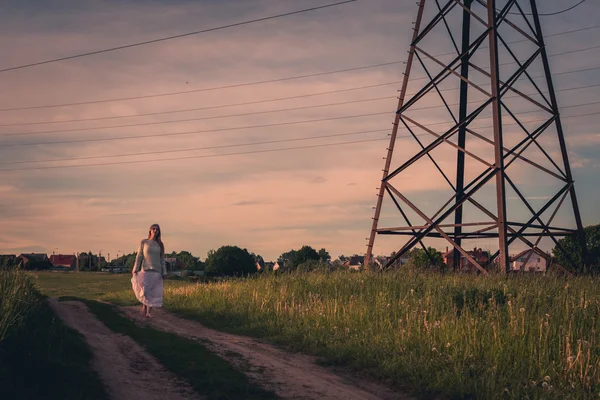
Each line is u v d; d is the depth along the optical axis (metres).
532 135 23.59
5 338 7.55
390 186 23.34
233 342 10.95
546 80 23.94
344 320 12.19
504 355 8.84
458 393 7.43
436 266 20.55
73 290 41.16
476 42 21.58
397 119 23.52
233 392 7.16
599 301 12.29
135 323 12.64
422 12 23.42
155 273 13.99
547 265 23.42
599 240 30.86
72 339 8.93
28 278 13.97
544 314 11.35
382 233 23.44
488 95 20.92
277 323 12.85
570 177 23.61
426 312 10.90
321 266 20.91
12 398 5.86
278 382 7.86
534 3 24.08
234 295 17.22
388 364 8.72
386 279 17.30
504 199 20.16
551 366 8.34
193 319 14.49
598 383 7.76
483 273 19.52
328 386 7.82
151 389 7.07
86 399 6.35
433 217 21.95
